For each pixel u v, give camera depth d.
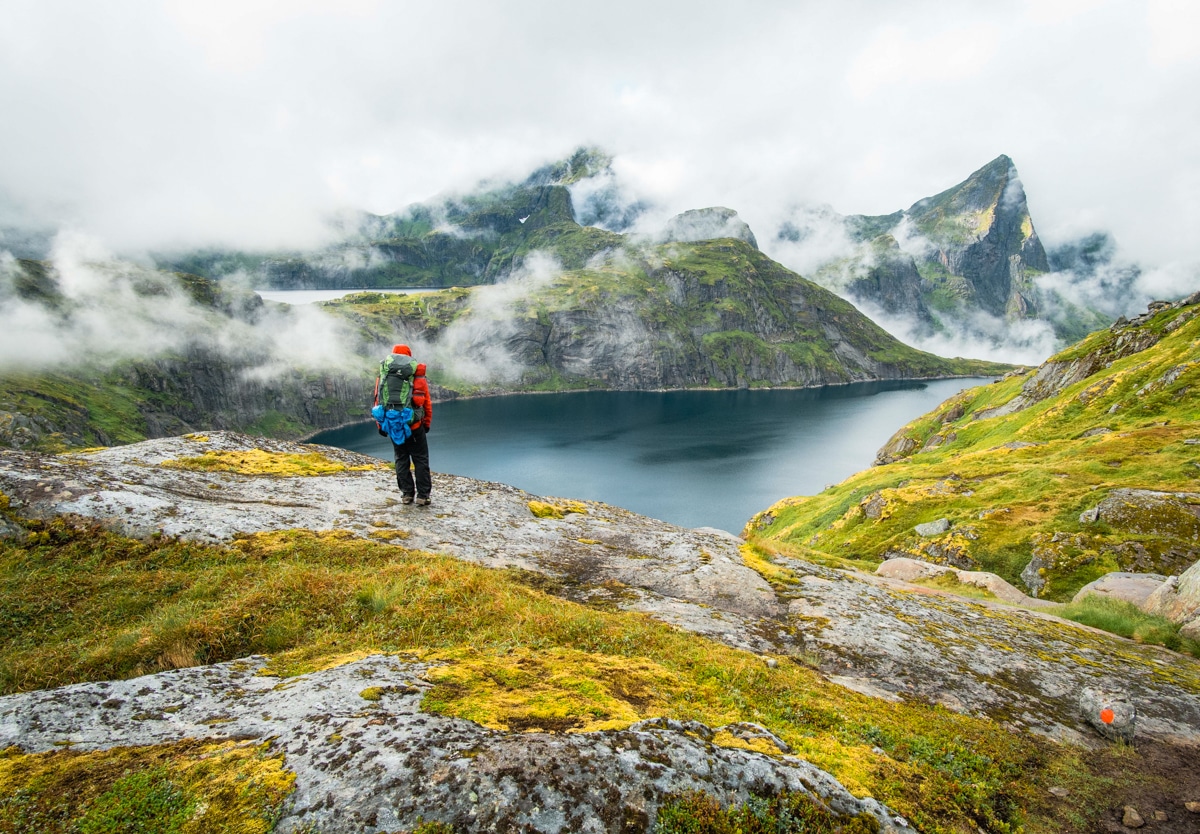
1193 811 7.39
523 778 4.41
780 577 15.14
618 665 7.74
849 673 10.44
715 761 5.24
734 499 163.75
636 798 4.55
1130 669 12.85
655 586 13.41
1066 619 19.48
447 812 4.04
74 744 4.68
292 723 5.07
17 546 9.55
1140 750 9.02
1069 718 9.93
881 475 91.88
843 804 5.40
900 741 7.74
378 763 4.41
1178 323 90.12
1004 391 125.06
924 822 5.80
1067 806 7.30
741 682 8.12
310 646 7.53
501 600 9.51
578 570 13.77
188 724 5.15
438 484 18.22
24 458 12.03
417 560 10.93
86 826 3.76
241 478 15.23
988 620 15.39
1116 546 38.16
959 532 48.16
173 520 10.88
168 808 3.96
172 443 17.02
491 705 5.65
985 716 9.58
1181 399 67.19
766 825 4.79
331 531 12.27
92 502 10.57
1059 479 53.12
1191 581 18.69
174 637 7.41
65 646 7.36
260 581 9.22
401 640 7.89
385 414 14.44
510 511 17.16
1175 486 42.97
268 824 3.84
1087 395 82.00
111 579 9.07
